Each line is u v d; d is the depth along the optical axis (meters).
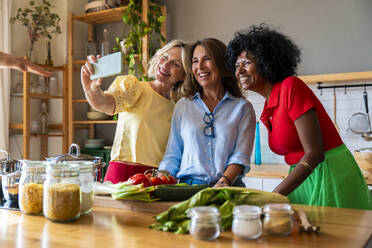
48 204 1.12
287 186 1.37
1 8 3.63
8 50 3.67
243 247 0.89
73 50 4.11
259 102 3.62
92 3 3.85
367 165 2.68
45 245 0.91
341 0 3.33
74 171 1.15
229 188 1.12
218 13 3.78
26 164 1.24
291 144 1.56
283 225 0.96
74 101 3.95
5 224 1.11
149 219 1.17
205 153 1.76
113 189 1.34
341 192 1.52
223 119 1.79
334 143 1.55
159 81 2.05
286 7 3.52
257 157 3.56
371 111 3.27
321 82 3.35
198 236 0.94
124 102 1.88
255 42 1.56
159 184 1.44
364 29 3.26
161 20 3.49
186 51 1.94
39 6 3.87
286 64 1.58
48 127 4.06
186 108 1.88
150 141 1.98
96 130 4.27
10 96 3.85
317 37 3.40
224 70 1.84
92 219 1.17
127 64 3.59
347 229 1.02
